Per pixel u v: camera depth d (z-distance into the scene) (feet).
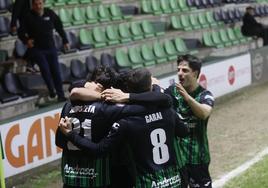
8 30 64.54
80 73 66.64
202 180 28.55
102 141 21.70
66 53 67.92
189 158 28.14
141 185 22.02
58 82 56.70
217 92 73.41
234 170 44.55
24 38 55.21
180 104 28.14
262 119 63.62
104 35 77.61
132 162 22.16
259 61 85.51
